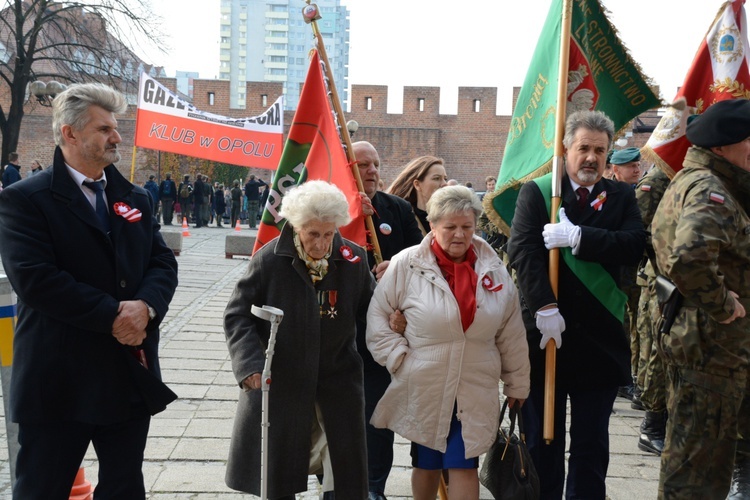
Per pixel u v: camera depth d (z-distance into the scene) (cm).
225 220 3481
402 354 377
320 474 397
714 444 362
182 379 713
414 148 3681
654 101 482
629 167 743
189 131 1402
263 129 1412
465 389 376
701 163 374
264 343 369
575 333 408
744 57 493
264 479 336
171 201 2966
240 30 15425
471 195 378
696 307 362
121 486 339
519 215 423
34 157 3697
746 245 359
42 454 327
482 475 399
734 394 360
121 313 325
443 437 375
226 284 1348
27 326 328
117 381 331
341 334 370
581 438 409
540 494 418
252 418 362
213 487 470
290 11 15550
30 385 321
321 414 369
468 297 374
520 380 390
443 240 376
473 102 3675
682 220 352
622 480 511
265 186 2994
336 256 371
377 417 388
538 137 468
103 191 346
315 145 460
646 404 537
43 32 3106
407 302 380
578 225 410
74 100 330
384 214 479
